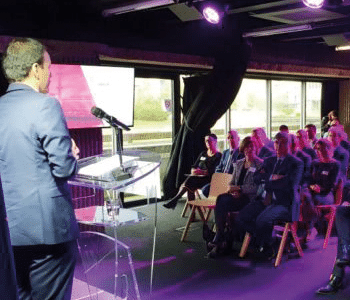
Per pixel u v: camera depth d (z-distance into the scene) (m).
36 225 1.67
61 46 5.42
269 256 4.80
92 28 5.87
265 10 5.92
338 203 5.08
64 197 1.73
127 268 4.44
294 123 10.26
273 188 4.52
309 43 9.27
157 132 7.99
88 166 2.34
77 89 5.46
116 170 2.19
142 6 5.23
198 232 5.77
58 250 1.72
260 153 6.09
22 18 5.18
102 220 2.45
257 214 4.67
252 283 4.06
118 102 5.86
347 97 10.63
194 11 5.55
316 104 10.62
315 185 5.00
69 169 1.64
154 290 3.87
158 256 4.84
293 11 5.70
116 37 6.16
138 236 5.58
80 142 5.70
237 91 7.38
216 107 7.18
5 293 0.86
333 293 3.81
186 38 7.02
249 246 5.16
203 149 7.20
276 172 4.58
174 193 7.43
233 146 6.13
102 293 3.43
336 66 10.04
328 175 5.05
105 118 2.34
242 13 6.55
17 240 1.67
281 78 9.56
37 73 1.76
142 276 4.22
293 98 10.11
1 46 4.92
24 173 1.67
